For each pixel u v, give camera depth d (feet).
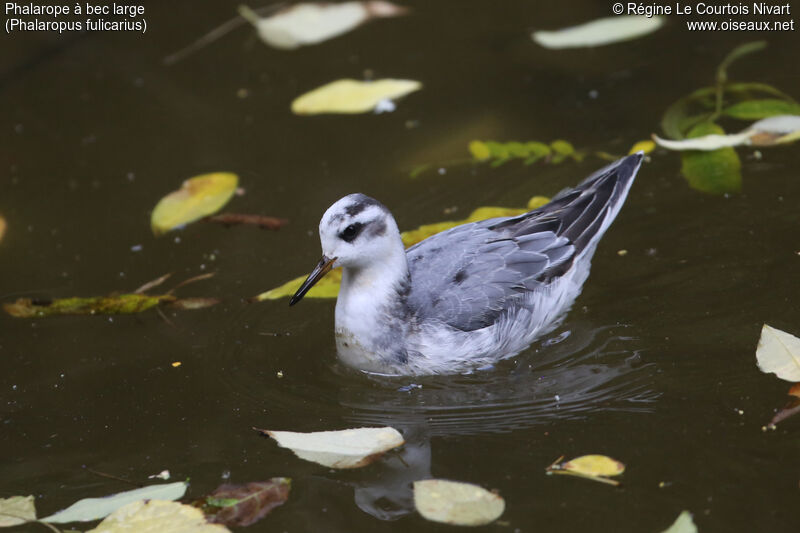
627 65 49.37
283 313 36.88
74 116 49.08
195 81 51.52
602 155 42.88
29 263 39.27
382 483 27.96
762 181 40.19
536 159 43.11
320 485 28.02
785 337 31.53
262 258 39.09
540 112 46.60
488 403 31.58
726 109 44.04
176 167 44.88
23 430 31.09
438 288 33.42
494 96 48.16
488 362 33.68
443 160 43.98
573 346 33.88
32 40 54.95
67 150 46.55
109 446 30.22
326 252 32.45
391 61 51.75
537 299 33.88
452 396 32.19
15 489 28.50
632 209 39.99
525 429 29.96
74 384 33.17
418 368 33.17
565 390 31.76
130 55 53.93
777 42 49.19
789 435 28.02
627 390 31.17
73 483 28.63
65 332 36.04
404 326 32.89
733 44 49.55
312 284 32.42
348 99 47.42
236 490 27.73
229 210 41.78
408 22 55.26
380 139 45.98
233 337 35.50
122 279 38.11
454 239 34.94
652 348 33.01
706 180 40.63
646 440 28.68
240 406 31.91
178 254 39.60
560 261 34.50
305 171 44.04
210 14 57.36
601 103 46.73
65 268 38.91
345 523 26.40
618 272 36.99
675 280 36.09
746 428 28.55
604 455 28.17
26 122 48.75
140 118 48.73
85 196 43.37
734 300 34.63
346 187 42.65
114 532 26.02
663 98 46.26
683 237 38.11
